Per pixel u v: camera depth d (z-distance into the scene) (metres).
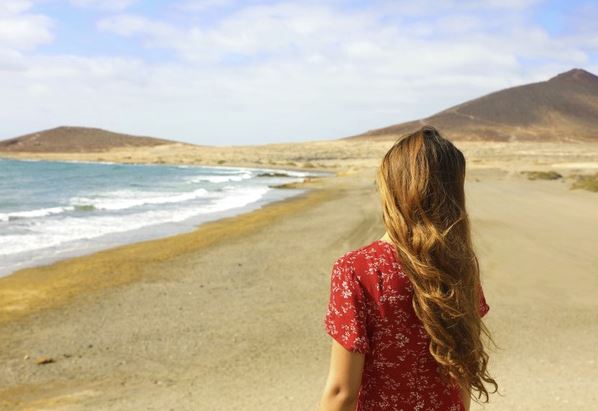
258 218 21.16
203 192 35.91
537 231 15.99
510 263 12.00
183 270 12.02
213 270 11.99
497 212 20.30
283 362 6.56
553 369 5.91
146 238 16.41
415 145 1.56
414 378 1.49
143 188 41.16
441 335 1.44
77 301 9.59
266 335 7.66
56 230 17.91
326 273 11.64
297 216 21.55
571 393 5.14
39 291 10.29
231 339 7.52
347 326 1.45
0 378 6.27
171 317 8.62
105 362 6.75
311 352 6.91
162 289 10.41
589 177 39.00
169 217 21.62
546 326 7.79
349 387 1.46
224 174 68.38
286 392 5.51
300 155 130.50
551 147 129.12
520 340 7.12
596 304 9.05
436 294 1.42
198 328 8.05
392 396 1.49
